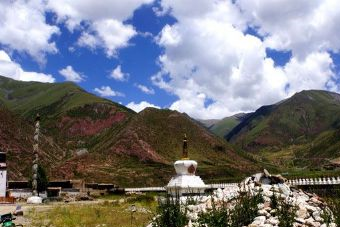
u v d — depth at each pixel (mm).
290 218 18953
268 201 21984
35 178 75562
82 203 64750
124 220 33875
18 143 162000
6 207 55156
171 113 199375
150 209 41375
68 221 34688
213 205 21016
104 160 155750
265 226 19000
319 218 19609
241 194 21906
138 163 156750
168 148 173375
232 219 20250
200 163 164000
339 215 18516
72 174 139750
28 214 42688
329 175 59562
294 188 25156
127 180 136875
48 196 82375
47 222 35188
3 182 82688
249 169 161500
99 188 103375
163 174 145625
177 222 21250
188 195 26328
